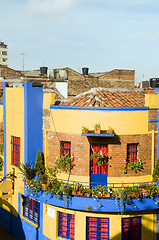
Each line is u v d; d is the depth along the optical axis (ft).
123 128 51.34
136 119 51.90
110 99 56.75
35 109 56.54
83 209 50.08
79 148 52.34
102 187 49.75
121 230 51.37
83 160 52.34
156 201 50.62
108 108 50.65
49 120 56.18
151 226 53.06
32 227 59.21
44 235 56.75
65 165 53.11
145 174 53.78
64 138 53.62
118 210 49.47
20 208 61.87
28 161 56.65
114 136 51.19
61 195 51.29
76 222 52.39
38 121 57.16
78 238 52.34
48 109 56.18
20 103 57.57
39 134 57.52
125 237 52.26
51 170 55.26
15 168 60.90
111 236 51.31
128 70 122.11
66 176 53.88
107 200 49.29
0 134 67.56
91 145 52.24
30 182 54.85
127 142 51.80
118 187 49.62
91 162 52.75
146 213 52.47
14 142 61.11
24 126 56.44
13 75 106.11
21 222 61.82
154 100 53.21
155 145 54.24
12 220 64.44
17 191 61.67
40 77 99.66
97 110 50.98
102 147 52.26
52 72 96.12
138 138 52.44
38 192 54.60
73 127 52.47
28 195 56.80
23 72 122.21
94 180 52.90
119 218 51.13
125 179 52.31
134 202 49.83
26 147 56.29
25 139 56.44
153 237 53.36
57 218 54.70
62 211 53.62
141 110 52.16
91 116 51.26
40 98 57.11
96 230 52.19
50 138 56.13
